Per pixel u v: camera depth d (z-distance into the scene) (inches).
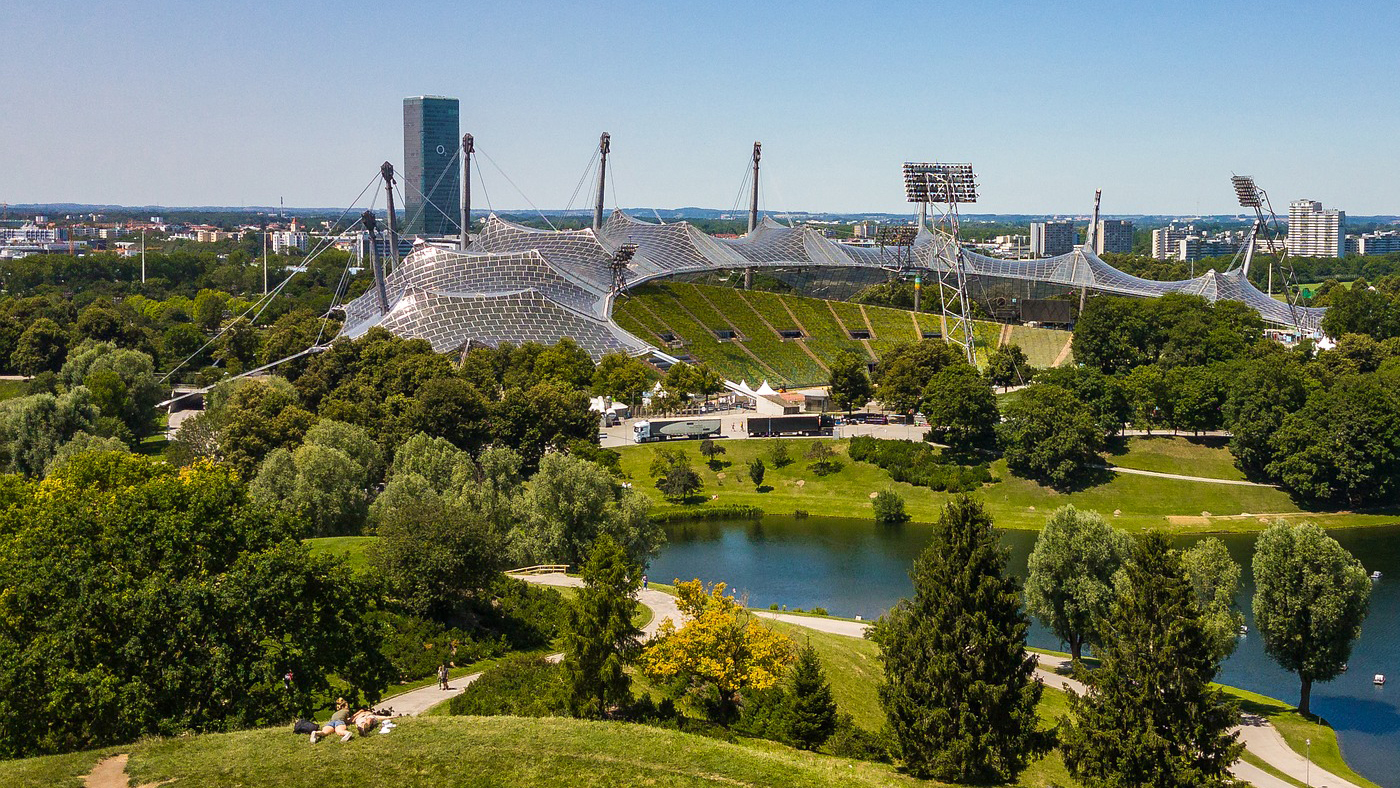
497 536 5027.1
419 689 3909.9
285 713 3011.8
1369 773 4402.1
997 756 3521.2
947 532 3754.9
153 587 2938.0
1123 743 3415.4
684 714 3649.1
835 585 6781.5
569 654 3449.8
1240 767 4254.4
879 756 3631.9
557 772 2677.2
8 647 2915.8
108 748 2684.5
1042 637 5954.7
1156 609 3531.0
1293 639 4886.8
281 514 3425.2
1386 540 7829.7
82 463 4835.1
